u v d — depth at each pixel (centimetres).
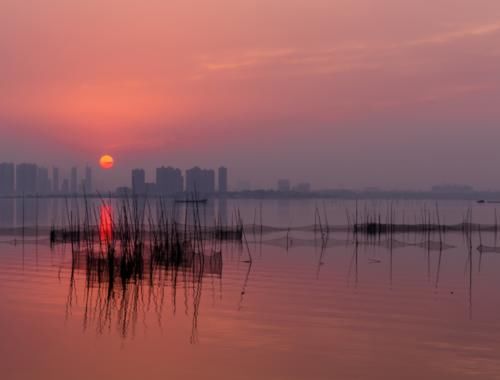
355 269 2628
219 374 1155
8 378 1138
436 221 8144
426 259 3084
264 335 1430
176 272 2492
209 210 10894
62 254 3158
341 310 1712
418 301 1858
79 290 2036
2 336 1430
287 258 3069
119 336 1430
